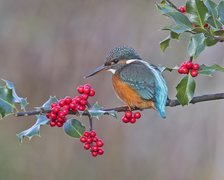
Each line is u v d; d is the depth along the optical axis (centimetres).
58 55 1541
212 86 1245
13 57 1572
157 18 1419
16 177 1482
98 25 1505
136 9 1461
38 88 1547
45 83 1545
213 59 1244
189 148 1307
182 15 611
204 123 1283
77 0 1555
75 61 1520
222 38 625
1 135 1521
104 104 1442
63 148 1502
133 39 1417
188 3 620
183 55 1328
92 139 694
